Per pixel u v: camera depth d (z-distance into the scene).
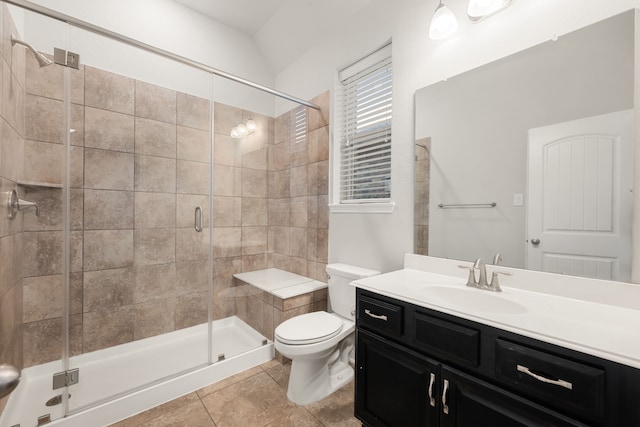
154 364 1.89
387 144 1.99
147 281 2.10
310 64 2.52
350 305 1.90
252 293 2.38
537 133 1.24
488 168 1.40
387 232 1.88
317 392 1.68
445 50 1.57
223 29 2.66
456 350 1.02
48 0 1.86
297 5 2.35
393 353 1.24
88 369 1.82
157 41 2.29
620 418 0.71
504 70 1.34
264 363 2.11
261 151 2.73
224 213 2.47
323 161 2.37
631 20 1.03
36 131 1.67
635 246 1.02
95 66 1.93
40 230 1.72
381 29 1.91
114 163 1.99
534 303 1.09
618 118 1.05
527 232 1.27
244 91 2.64
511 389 0.90
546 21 1.22
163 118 2.20
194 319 2.27
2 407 1.39
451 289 1.32
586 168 1.12
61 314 1.77
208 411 1.58
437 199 1.60
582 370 0.75
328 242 2.32
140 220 2.09
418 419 1.13
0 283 1.32
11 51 1.46
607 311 1.00
